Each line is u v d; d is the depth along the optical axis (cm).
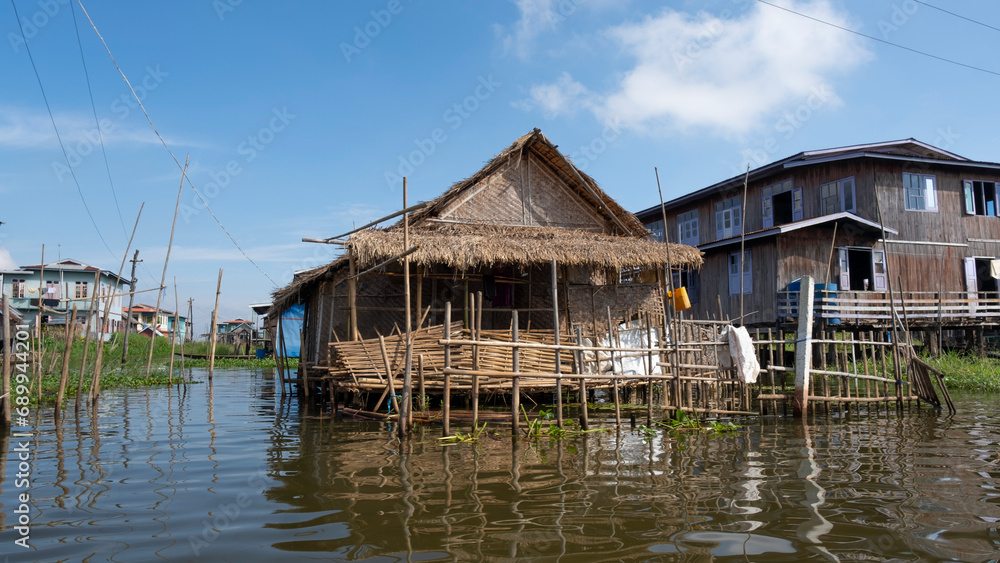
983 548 414
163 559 400
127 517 488
